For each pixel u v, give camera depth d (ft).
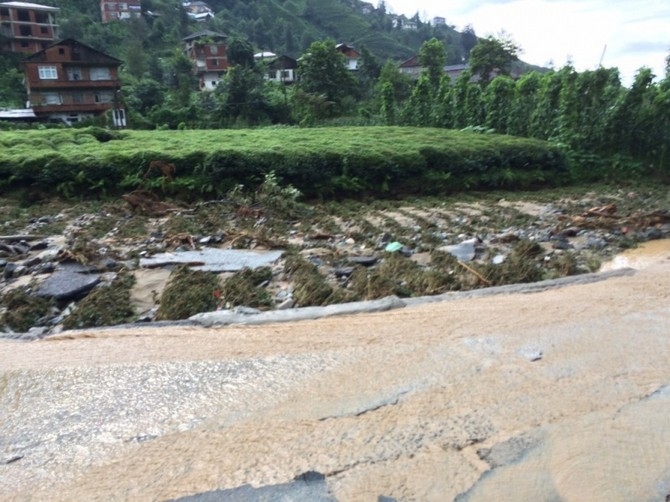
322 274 18.97
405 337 12.68
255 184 35.76
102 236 25.93
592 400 9.75
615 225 25.62
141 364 11.78
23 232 27.25
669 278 16.61
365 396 10.11
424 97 69.31
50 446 8.96
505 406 9.63
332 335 12.98
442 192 39.01
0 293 17.38
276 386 10.62
